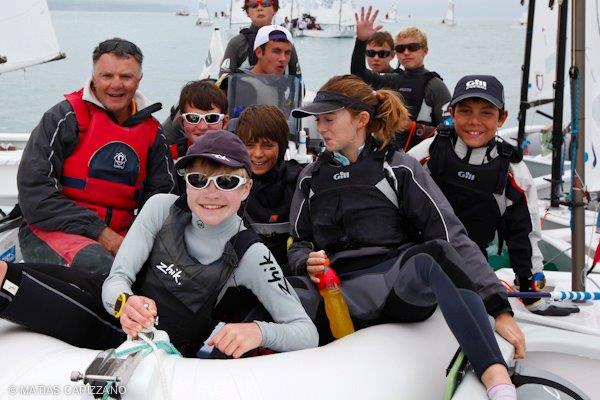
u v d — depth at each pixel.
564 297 2.48
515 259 2.65
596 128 2.71
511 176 2.58
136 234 2.05
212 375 1.71
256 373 1.74
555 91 3.93
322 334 2.26
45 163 2.60
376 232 2.26
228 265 1.98
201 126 3.16
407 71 4.65
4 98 10.91
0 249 2.99
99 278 2.14
